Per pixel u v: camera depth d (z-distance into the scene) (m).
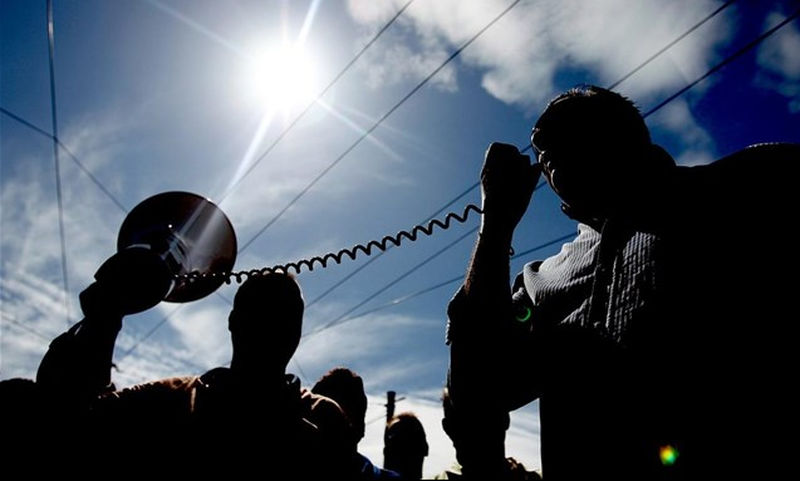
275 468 2.16
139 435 2.04
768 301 0.98
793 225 0.99
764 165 1.09
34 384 1.93
